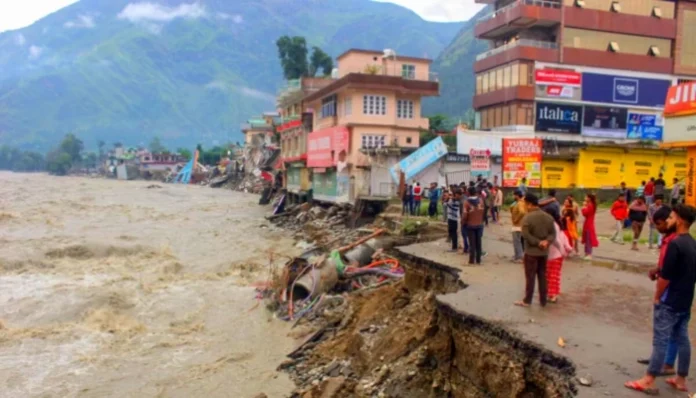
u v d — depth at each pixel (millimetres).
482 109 48906
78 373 14039
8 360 14742
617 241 19156
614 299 10922
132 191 84438
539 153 29109
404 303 15648
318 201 43031
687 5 48344
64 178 136000
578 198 32375
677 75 48406
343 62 47625
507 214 28531
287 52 80562
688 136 20047
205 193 85000
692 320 9719
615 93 46469
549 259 10609
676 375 7070
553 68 44625
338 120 42750
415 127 41250
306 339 16297
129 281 23094
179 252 30609
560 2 45219
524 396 8188
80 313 18594
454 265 14664
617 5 46375
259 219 47125
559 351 7918
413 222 25969
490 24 47531
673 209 6852
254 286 22484
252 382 13445
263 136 94938
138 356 15195
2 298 20297
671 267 6520
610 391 6688
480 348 9312
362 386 11383
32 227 39406
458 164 34312
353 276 21312
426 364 10797
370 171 35219
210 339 16562
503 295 11219
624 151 34469
